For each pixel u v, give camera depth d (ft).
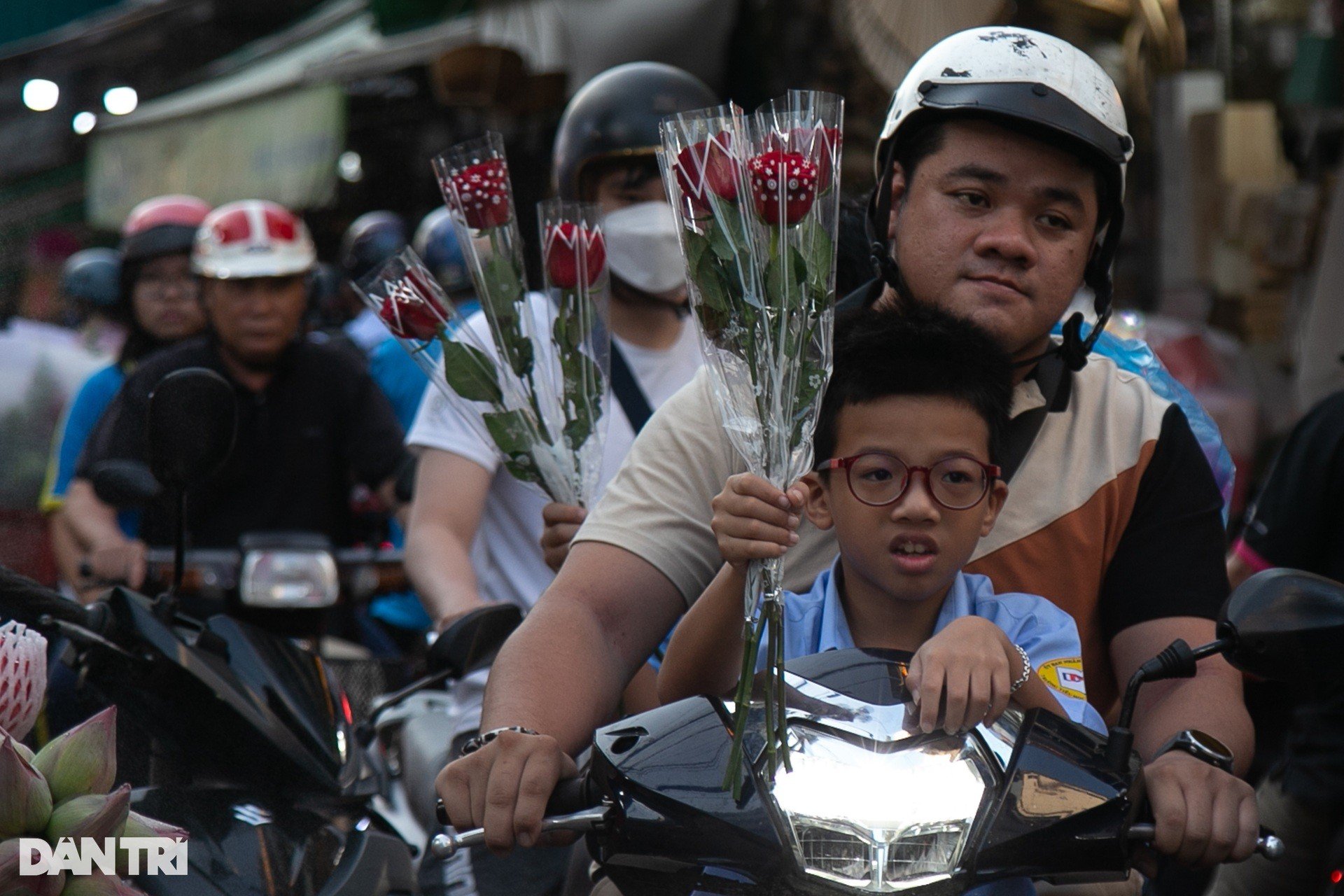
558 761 9.91
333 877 11.53
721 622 10.48
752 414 10.00
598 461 14.79
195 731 12.26
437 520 17.89
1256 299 37.52
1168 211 38.63
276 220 24.43
